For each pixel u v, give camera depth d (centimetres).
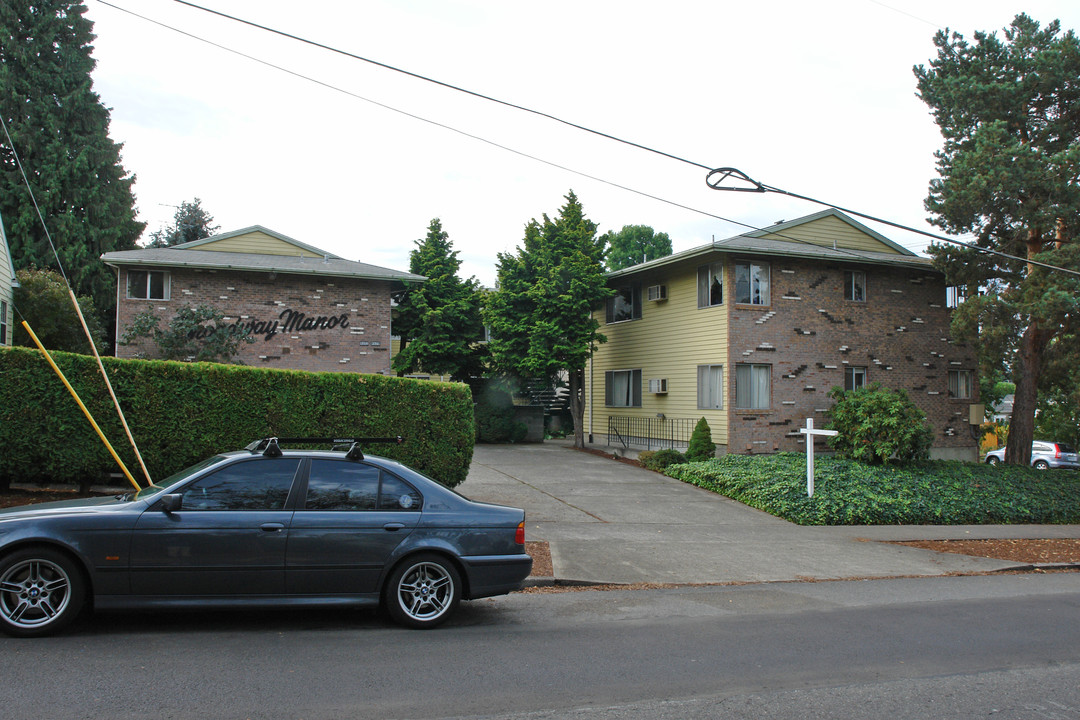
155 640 598
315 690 493
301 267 2219
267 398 1197
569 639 645
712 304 2198
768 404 2159
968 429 2455
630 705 484
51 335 2127
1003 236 2072
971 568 1123
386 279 2331
